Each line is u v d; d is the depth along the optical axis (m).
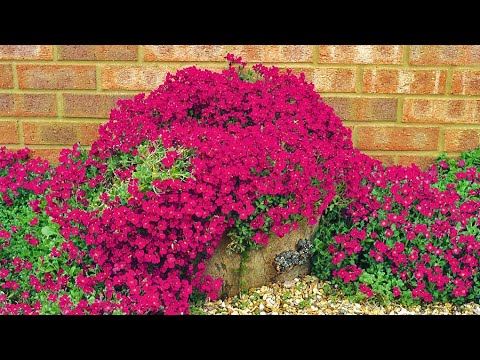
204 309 3.28
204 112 3.50
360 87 4.10
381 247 3.34
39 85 4.08
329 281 3.54
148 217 3.01
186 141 3.21
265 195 3.25
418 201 3.54
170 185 3.03
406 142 4.18
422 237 3.41
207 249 3.12
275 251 3.41
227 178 3.12
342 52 4.05
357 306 3.34
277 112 3.52
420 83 4.10
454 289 3.27
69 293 3.12
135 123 3.52
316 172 3.32
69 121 4.14
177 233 3.15
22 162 4.08
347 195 3.47
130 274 3.02
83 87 4.09
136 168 3.26
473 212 3.58
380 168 3.67
